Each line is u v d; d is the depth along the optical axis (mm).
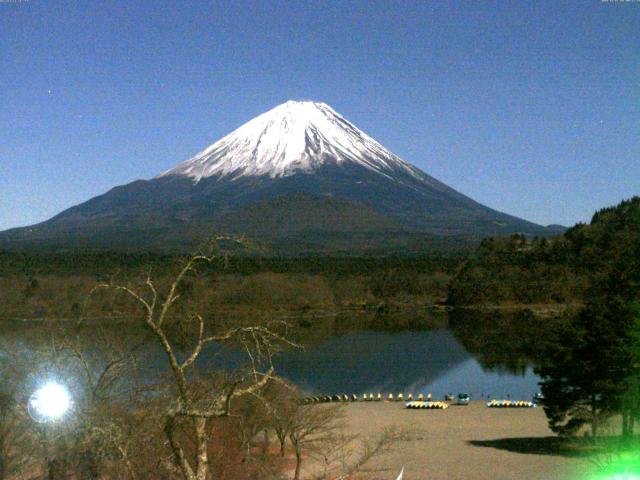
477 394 70875
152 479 16734
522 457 38688
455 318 139750
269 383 23969
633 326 41125
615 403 41656
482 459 37781
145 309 13391
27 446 19297
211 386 18297
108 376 19609
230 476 22750
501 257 179250
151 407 17406
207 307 80000
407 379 79438
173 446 12438
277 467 27672
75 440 16906
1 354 20844
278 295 132000
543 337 111312
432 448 41156
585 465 35844
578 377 41969
